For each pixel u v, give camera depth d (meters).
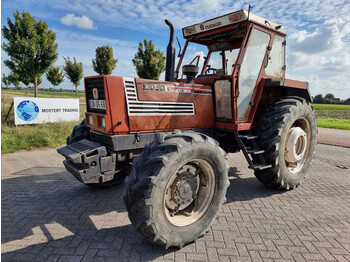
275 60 4.10
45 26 12.86
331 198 3.80
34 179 4.50
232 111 3.45
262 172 3.78
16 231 2.82
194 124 3.44
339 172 5.19
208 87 3.59
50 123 8.71
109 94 2.77
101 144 3.06
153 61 15.61
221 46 4.15
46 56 12.84
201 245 2.59
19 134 7.18
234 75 3.33
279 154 3.63
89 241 2.64
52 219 3.09
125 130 2.88
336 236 2.77
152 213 2.24
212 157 2.63
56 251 2.48
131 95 2.89
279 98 4.32
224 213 3.29
